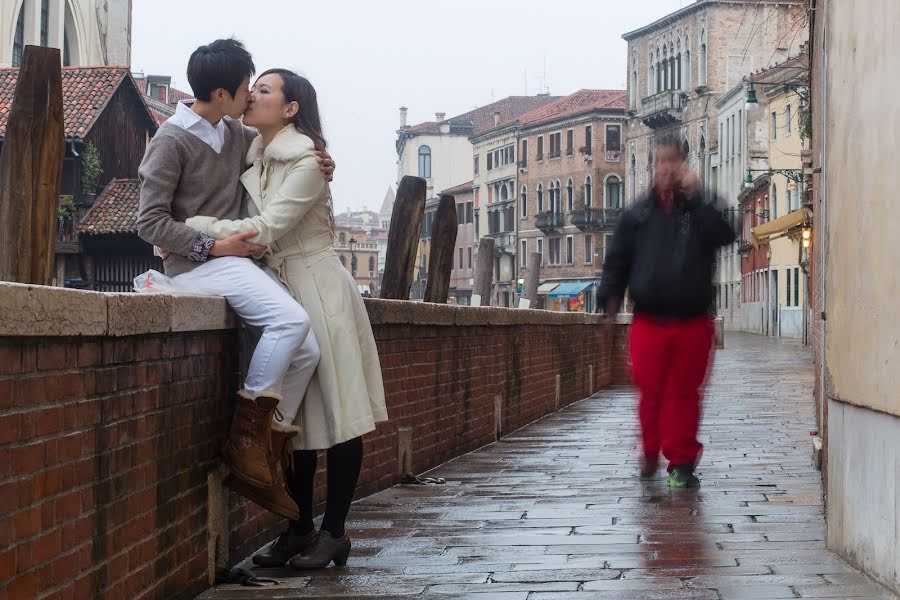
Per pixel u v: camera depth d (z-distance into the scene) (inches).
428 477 350.3
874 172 212.8
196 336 203.8
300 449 223.5
